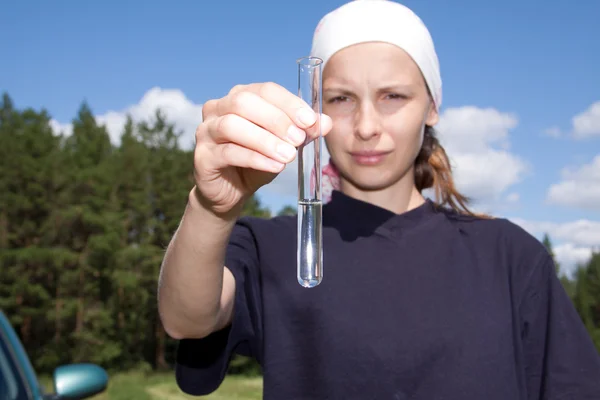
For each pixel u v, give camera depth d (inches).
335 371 64.4
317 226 45.4
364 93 64.7
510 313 66.9
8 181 1504.7
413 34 65.7
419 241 69.3
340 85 65.4
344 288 67.2
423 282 67.2
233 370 1502.2
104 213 1588.3
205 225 52.1
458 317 65.5
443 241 69.7
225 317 63.4
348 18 65.6
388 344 64.4
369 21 64.7
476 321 65.4
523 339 68.2
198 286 54.5
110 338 1568.7
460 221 73.1
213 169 46.3
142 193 1691.7
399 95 65.4
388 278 67.3
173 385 1100.5
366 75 64.3
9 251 1433.3
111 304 1576.0
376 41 64.7
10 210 1488.7
